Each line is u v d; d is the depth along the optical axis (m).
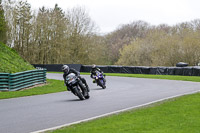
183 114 18.67
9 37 146.00
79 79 28.61
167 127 15.22
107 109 22.03
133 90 36.94
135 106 22.95
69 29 148.62
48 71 112.69
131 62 149.50
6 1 148.00
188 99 25.69
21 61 66.25
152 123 16.19
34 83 49.59
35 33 150.75
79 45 149.62
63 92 37.41
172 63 122.12
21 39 151.75
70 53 152.62
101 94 33.09
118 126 15.66
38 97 31.72
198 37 126.31
